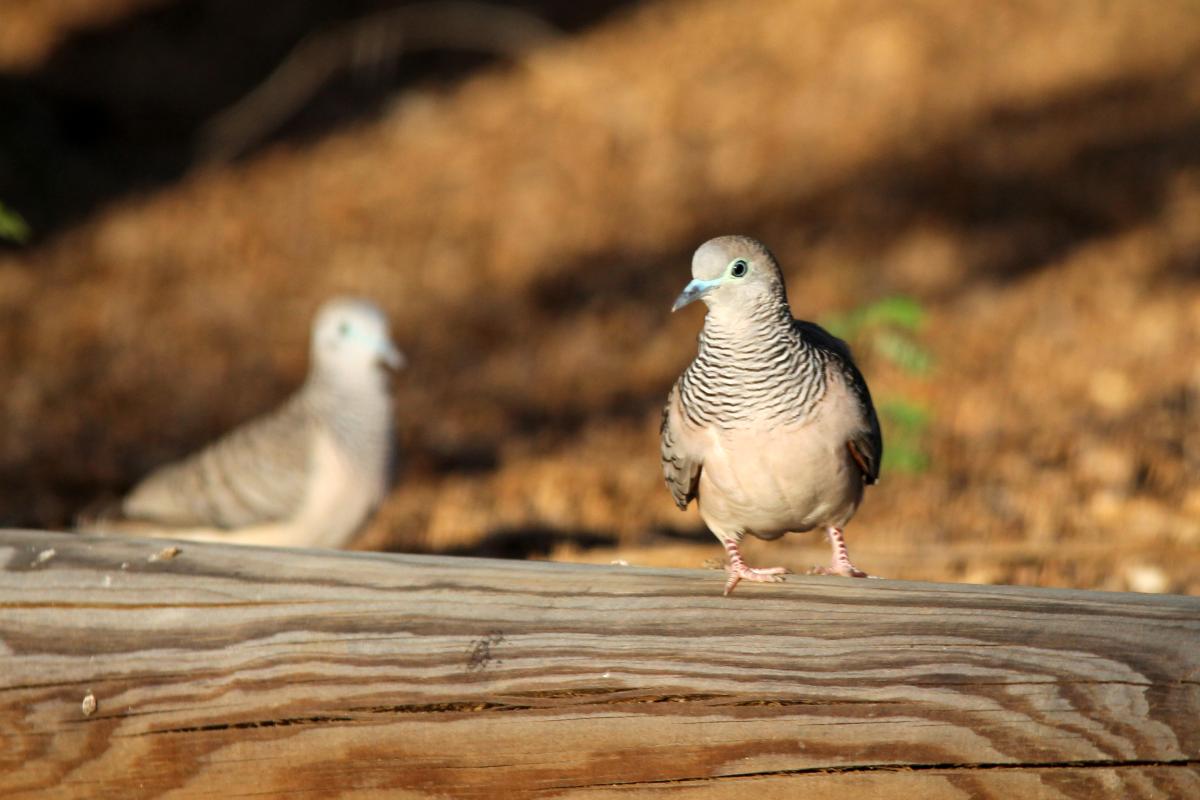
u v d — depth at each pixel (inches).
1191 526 418.6
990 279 747.4
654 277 804.0
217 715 184.7
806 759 178.7
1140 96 960.3
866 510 456.1
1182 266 729.6
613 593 184.4
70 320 765.3
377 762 184.7
